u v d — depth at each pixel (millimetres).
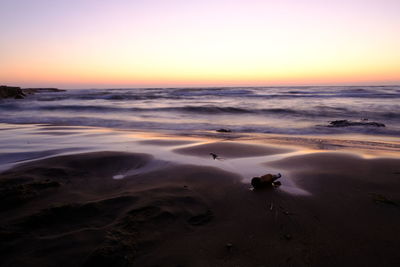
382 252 2305
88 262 2064
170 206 3094
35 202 3164
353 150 6438
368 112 15852
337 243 2443
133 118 14492
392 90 45500
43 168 4586
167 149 6457
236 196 3518
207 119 14234
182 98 32156
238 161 5375
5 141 7426
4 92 35750
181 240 2453
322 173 4512
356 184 3963
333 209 3141
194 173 4527
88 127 10797
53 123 12383
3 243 2277
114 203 3131
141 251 2258
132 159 5359
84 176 4312
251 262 2160
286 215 2982
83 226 2600
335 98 28984
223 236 2541
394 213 3035
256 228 2701
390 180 4117
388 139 8273
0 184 3822
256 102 24797
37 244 2285
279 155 5895
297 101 25484
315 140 7922
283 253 2285
